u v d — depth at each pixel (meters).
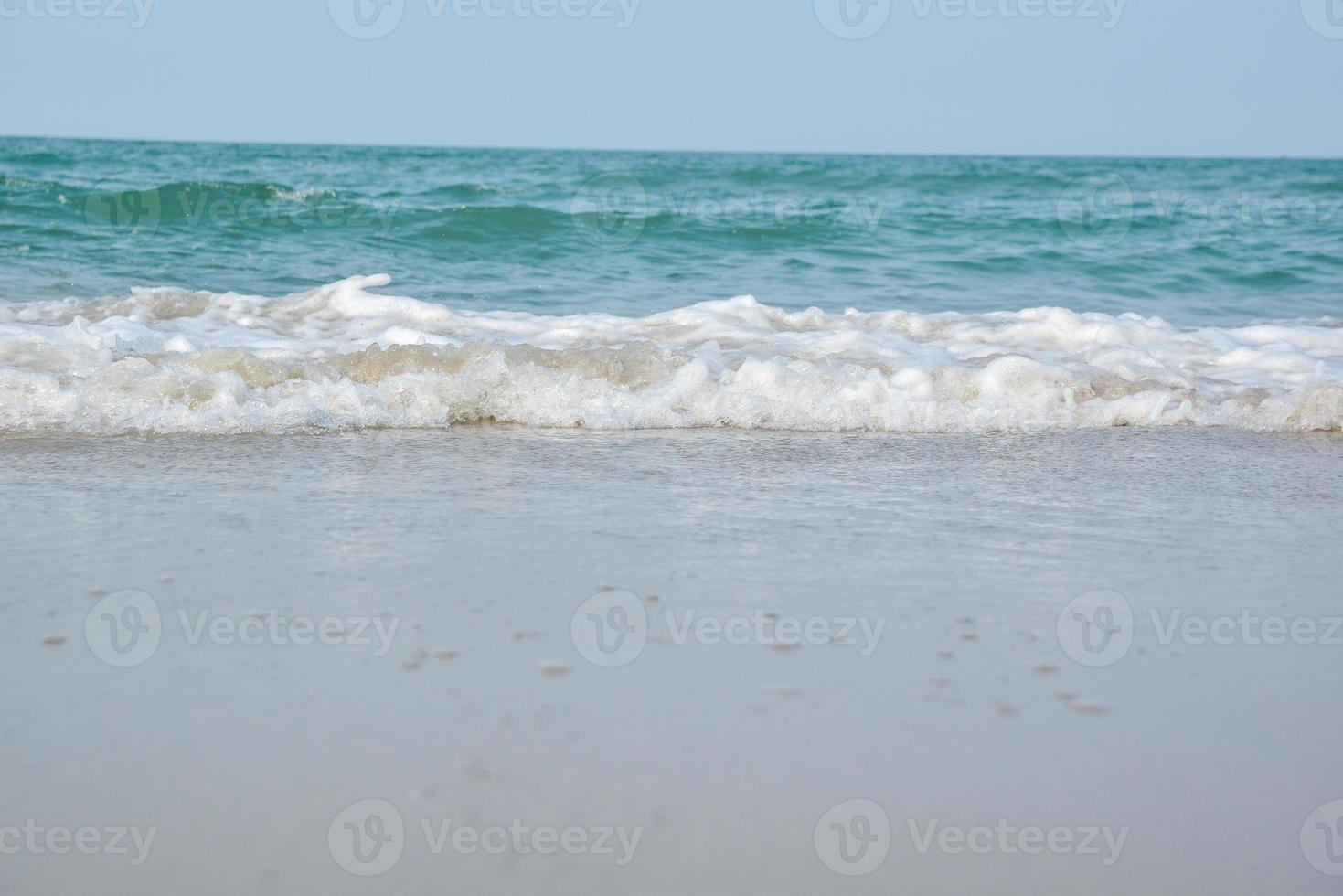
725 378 3.84
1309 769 1.54
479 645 1.84
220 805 1.37
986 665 1.83
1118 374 4.27
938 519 2.63
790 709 1.65
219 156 29.02
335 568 2.18
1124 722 1.65
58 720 1.57
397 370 3.71
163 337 4.30
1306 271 8.82
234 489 2.71
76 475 2.79
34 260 7.00
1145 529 2.60
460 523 2.49
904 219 11.81
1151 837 1.37
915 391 3.93
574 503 2.68
